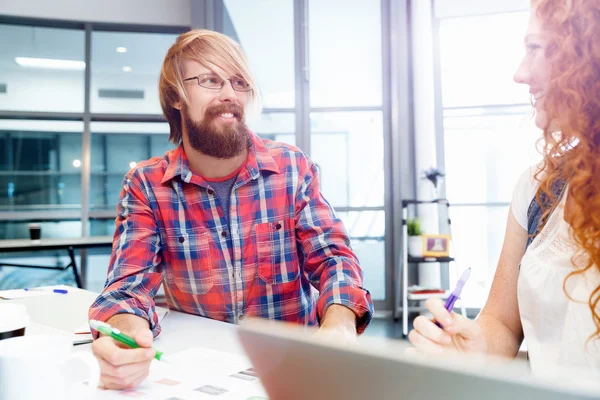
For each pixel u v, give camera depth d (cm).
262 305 131
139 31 475
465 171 462
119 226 126
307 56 451
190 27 464
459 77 452
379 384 34
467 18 441
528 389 28
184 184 128
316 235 125
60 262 511
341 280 106
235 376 75
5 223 505
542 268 81
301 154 138
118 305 99
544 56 81
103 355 69
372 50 455
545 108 81
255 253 130
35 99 475
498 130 454
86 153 471
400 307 425
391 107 447
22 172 502
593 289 75
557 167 85
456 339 71
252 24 457
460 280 76
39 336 67
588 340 73
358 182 462
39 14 446
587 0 75
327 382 37
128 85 490
